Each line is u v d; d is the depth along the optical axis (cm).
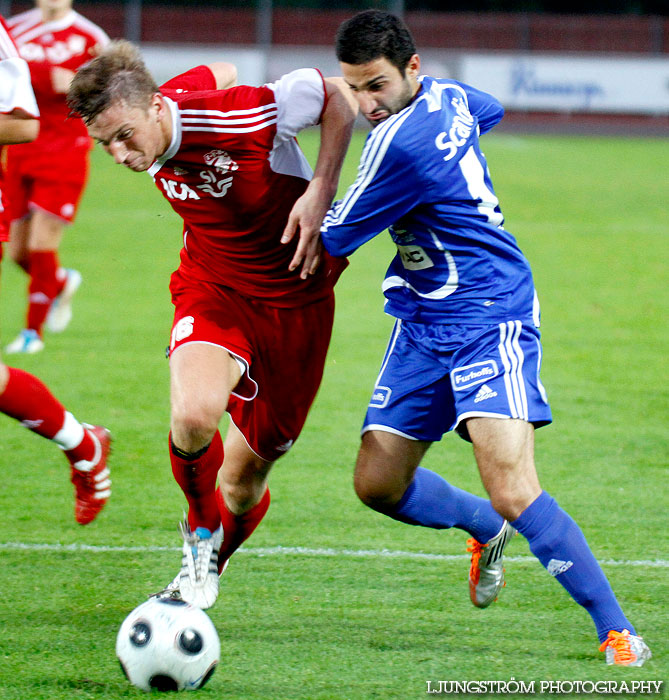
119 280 2988
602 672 877
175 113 908
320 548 1222
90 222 3988
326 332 1034
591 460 1565
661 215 4312
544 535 889
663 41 8431
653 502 1387
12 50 1057
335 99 957
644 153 6844
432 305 955
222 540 1019
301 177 976
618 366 2125
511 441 887
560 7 10400
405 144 889
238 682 870
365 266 3269
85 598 1062
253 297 994
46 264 2156
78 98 878
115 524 1298
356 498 1409
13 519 1311
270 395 1019
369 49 880
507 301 932
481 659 916
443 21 8456
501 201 4644
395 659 917
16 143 1066
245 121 919
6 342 2294
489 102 993
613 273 3117
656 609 1033
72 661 911
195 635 844
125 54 893
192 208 971
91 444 1118
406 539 1262
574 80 8219
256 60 8225
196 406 902
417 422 985
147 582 1111
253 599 1066
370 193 905
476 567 1042
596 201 4688
